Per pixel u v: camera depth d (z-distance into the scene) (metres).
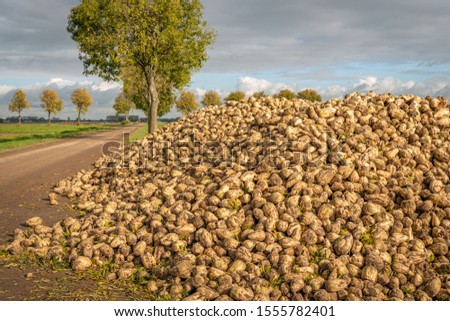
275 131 11.45
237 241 7.76
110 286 7.15
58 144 35.22
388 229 8.05
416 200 8.84
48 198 13.90
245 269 7.21
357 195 8.88
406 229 8.10
